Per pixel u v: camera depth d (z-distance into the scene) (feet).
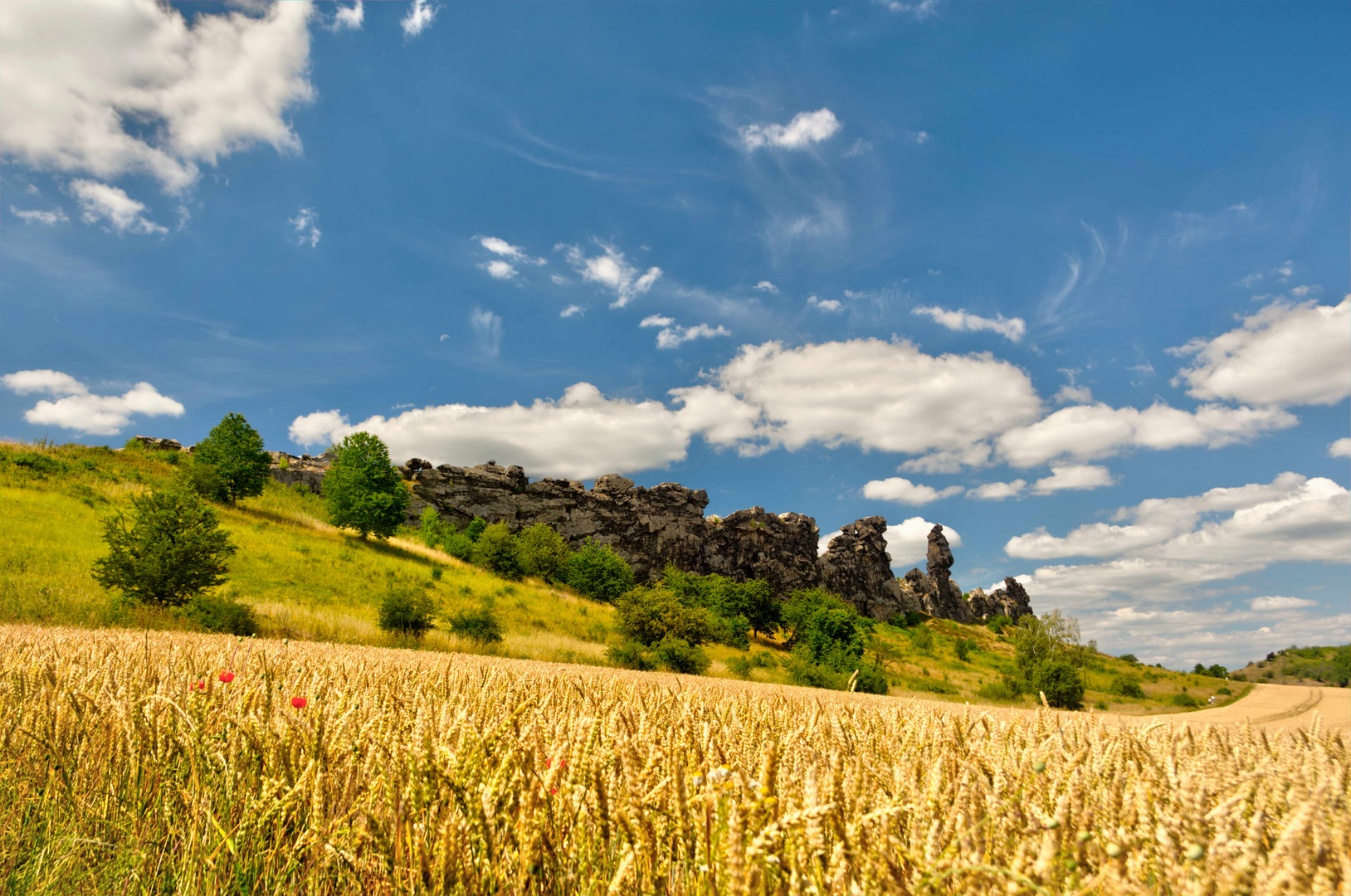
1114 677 207.21
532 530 281.95
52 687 9.66
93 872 6.76
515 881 4.76
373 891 5.49
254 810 6.52
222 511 156.97
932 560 544.62
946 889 3.69
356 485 186.19
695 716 8.47
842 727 8.29
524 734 6.00
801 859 3.93
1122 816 4.48
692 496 410.31
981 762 5.62
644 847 4.74
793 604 264.93
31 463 139.13
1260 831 3.71
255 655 12.34
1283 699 102.78
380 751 6.24
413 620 95.55
